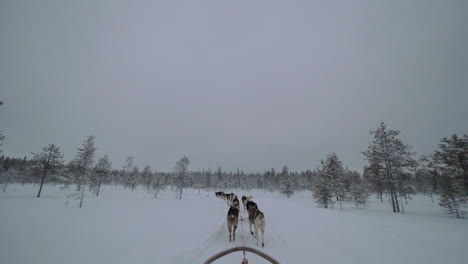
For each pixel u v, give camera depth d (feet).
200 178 248.11
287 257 21.02
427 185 125.18
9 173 151.74
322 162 124.36
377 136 89.97
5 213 40.55
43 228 29.50
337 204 117.08
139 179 216.13
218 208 62.75
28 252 19.81
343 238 29.22
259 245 24.90
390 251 24.09
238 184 302.04
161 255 20.20
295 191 241.96
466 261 21.38
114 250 21.40
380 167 87.25
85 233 27.86
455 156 70.90
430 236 32.86
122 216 42.63
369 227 38.47
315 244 25.75
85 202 71.92
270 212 56.24
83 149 103.91
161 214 46.80
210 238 26.96
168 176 186.50
